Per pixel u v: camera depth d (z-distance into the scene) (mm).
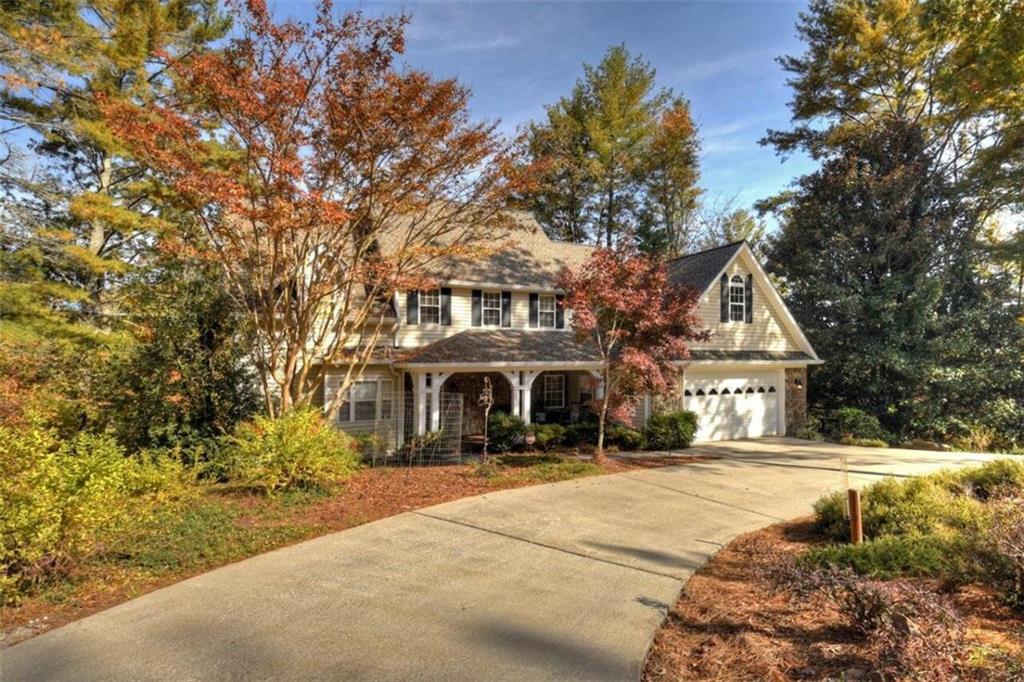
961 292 20531
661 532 7285
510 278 18078
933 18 13633
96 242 16500
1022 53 12266
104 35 14805
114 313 16156
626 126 29672
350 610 4812
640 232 31531
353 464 10328
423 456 13992
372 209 12320
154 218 14258
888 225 20844
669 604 4957
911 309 19547
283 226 9750
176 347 10812
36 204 16422
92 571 5570
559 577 5613
